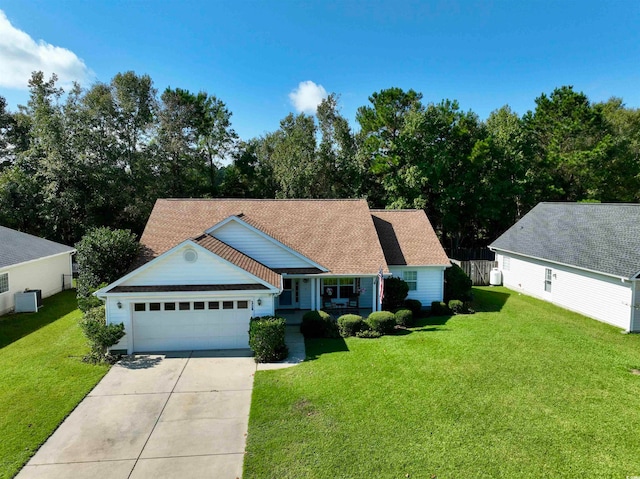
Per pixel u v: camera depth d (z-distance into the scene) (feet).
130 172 117.19
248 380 37.09
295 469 24.09
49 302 69.51
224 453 25.93
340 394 33.63
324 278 63.72
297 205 70.18
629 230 60.18
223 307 46.11
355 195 127.85
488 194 108.37
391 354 43.11
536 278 73.82
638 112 135.54
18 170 102.73
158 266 45.01
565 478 23.03
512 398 32.60
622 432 27.63
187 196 129.39
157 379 37.45
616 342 47.19
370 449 25.90
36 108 102.83
